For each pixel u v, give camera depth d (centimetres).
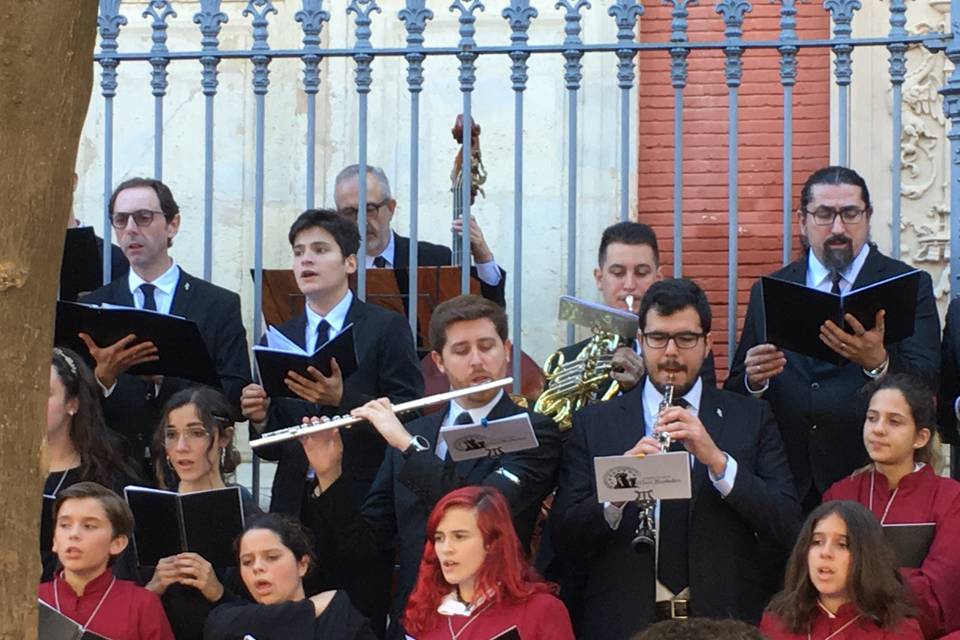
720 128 2214
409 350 1558
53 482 1453
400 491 1410
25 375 812
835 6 1623
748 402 1412
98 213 2177
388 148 2166
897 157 1605
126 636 1338
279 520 1359
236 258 2172
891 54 1616
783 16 1619
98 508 1355
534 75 2145
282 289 1647
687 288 1397
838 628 1246
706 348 1417
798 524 1354
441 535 1266
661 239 2212
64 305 1466
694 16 2228
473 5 1639
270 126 2184
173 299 1622
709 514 1352
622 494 1295
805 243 1570
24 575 813
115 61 1686
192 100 2184
